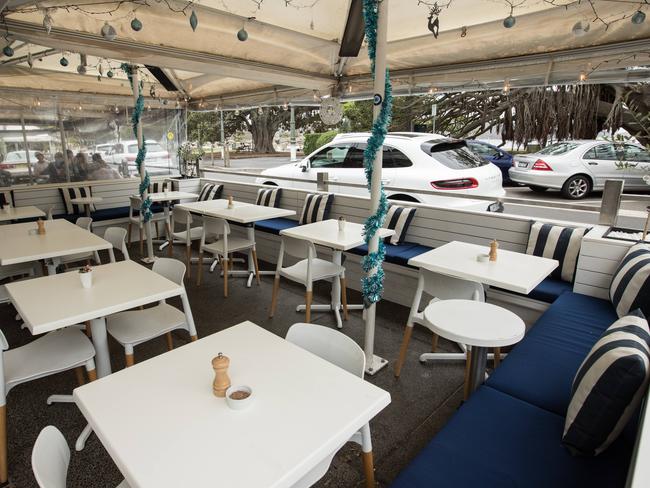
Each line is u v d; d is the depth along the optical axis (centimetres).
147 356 302
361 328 345
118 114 670
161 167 742
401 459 203
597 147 617
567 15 295
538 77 373
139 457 105
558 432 152
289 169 691
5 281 424
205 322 355
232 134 1767
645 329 145
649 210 273
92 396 131
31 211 469
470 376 208
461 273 240
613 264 276
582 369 143
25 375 194
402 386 263
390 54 399
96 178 669
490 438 149
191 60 384
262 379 140
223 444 110
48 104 602
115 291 216
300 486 128
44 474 101
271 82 461
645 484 81
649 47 297
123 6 308
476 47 363
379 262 265
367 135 600
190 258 516
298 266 360
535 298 300
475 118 929
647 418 105
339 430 116
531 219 342
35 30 311
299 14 354
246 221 402
